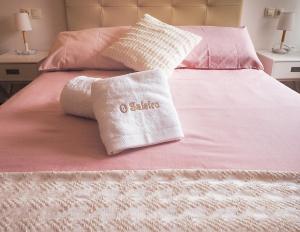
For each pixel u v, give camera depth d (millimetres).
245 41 1998
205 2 2291
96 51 1870
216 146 958
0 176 785
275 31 2578
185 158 889
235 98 1389
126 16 2316
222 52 1907
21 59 2266
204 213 656
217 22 2355
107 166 850
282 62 2264
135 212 657
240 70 1910
